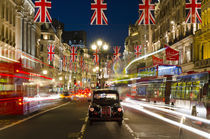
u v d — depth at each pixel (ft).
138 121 53.52
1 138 35.04
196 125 48.67
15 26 153.79
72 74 382.83
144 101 122.52
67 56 371.35
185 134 37.86
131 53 337.72
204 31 116.67
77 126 46.47
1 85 59.82
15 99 62.08
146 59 232.73
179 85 82.12
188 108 70.74
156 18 208.64
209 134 37.91
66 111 76.74
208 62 112.37
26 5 171.01
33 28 192.34
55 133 39.01
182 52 144.46
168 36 176.35
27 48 177.37
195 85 66.64
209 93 52.01
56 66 298.97
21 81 63.41
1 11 130.72
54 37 280.72
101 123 50.57
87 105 104.94
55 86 287.69
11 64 61.87
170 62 167.63
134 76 149.89
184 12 144.05
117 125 47.78
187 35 139.64
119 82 191.01
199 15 76.74
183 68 141.18
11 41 145.18
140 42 293.02
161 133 38.78
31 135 37.35
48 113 70.49
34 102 74.28
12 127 45.19
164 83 95.30
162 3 188.24
